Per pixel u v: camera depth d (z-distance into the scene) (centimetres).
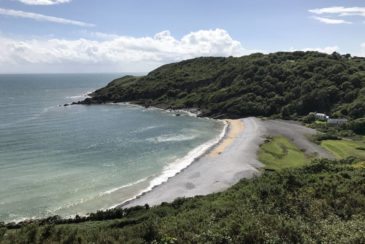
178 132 9681
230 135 9106
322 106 11819
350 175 3678
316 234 2131
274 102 12406
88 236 2317
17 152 7200
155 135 9244
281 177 3612
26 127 9925
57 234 2367
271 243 2031
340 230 2127
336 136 8644
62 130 9650
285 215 2517
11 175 5778
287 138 8556
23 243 2258
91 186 5369
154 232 2264
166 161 6775
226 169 6066
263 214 2472
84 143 8156
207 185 5328
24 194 4997
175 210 3631
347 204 2734
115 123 11019
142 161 6762
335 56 15962
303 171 4197
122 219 3731
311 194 2997
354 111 10588
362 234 2039
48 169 6141
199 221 2569
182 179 5650
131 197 4941
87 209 4544
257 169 6066
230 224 2256
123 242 2150
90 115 12606
